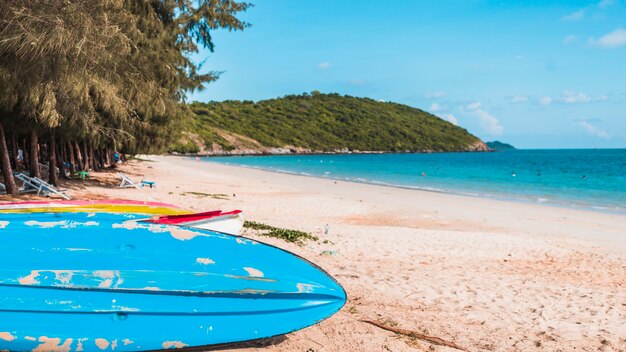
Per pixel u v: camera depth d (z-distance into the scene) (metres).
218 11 18.48
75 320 3.55
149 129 22.70
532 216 18.05
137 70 13.57
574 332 5.51
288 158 104.56
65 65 8.49
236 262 4.34
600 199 25.52
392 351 4.56
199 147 112.94
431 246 10.45
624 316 6.20
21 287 3.59
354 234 11.43
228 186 24.38
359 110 186.88
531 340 5.17
